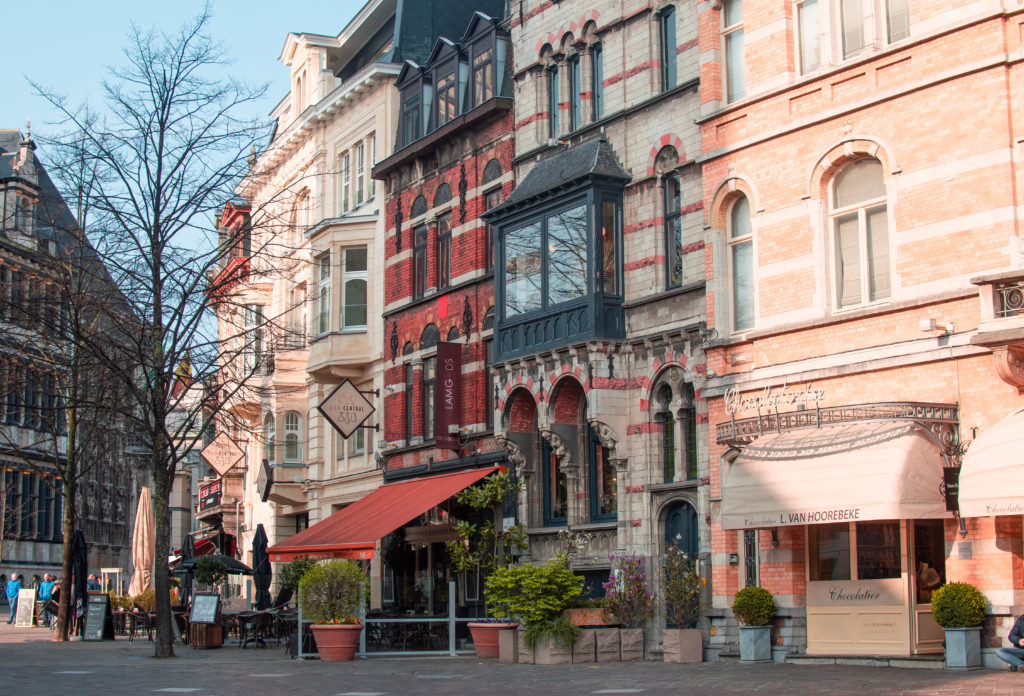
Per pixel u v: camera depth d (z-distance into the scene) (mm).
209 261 26281
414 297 33906
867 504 17234
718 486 21328
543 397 25375
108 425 32500
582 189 24641
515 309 26484
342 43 42156
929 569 18250
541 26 27938
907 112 18531
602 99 26047
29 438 60219
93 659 23094
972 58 17734
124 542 80312
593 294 24141
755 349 20703
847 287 19547
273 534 43375
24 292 29266
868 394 18703
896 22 19141
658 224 24062
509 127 29609
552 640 21188
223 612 30672
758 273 20750
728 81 22188
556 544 26203
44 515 64625
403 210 34594
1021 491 15258
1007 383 16609
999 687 13758
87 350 25984
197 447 68500
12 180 54281
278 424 40844
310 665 21797
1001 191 17219
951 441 17422
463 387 30641
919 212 18250
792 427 18969
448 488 28422
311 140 41094
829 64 19906
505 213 26844
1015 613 16406
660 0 24453
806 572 19719
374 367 35969
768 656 19719
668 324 23375
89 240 27391
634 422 24031
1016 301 16219
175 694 15562
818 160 19812
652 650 22406
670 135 23781
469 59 31859
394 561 33031
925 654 18047
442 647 26891
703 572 21969
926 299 17938
